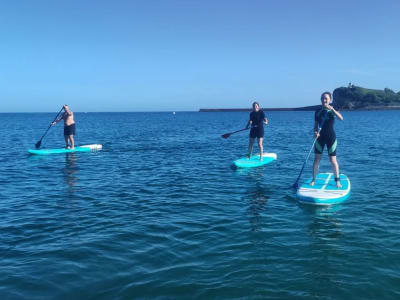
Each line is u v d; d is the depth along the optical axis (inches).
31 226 203.2
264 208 236.4
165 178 350.3
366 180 323.9
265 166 415.2
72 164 446.9
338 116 265.0
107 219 215.8
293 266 146.5
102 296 124.6
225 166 424.2
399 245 168.4
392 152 528.4
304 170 384.8
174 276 138.7
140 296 124.1
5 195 280.1
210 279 135.9
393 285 130.3
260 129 424.5
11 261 155.0
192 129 1403.8
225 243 173.8
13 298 123.8
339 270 142.3
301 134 1037.2
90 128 1523.1
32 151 548.1
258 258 154.8
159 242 176.2
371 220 207.5
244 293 124.7
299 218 213.3
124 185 318.0
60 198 269.9
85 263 152.0
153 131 1259.2
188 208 239.3
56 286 132.1
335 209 231.5
